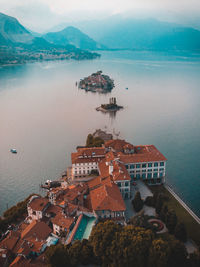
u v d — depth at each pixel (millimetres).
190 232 124938
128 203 143250
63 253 96750
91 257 101125
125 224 121500
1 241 117375
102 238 97562
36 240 111312
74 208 131000
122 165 157625
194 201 164125
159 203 131875
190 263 95312
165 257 90250
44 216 130750
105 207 123875
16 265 99250
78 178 173500
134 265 92250
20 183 184375
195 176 193375
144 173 168250
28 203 133375
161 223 125000
